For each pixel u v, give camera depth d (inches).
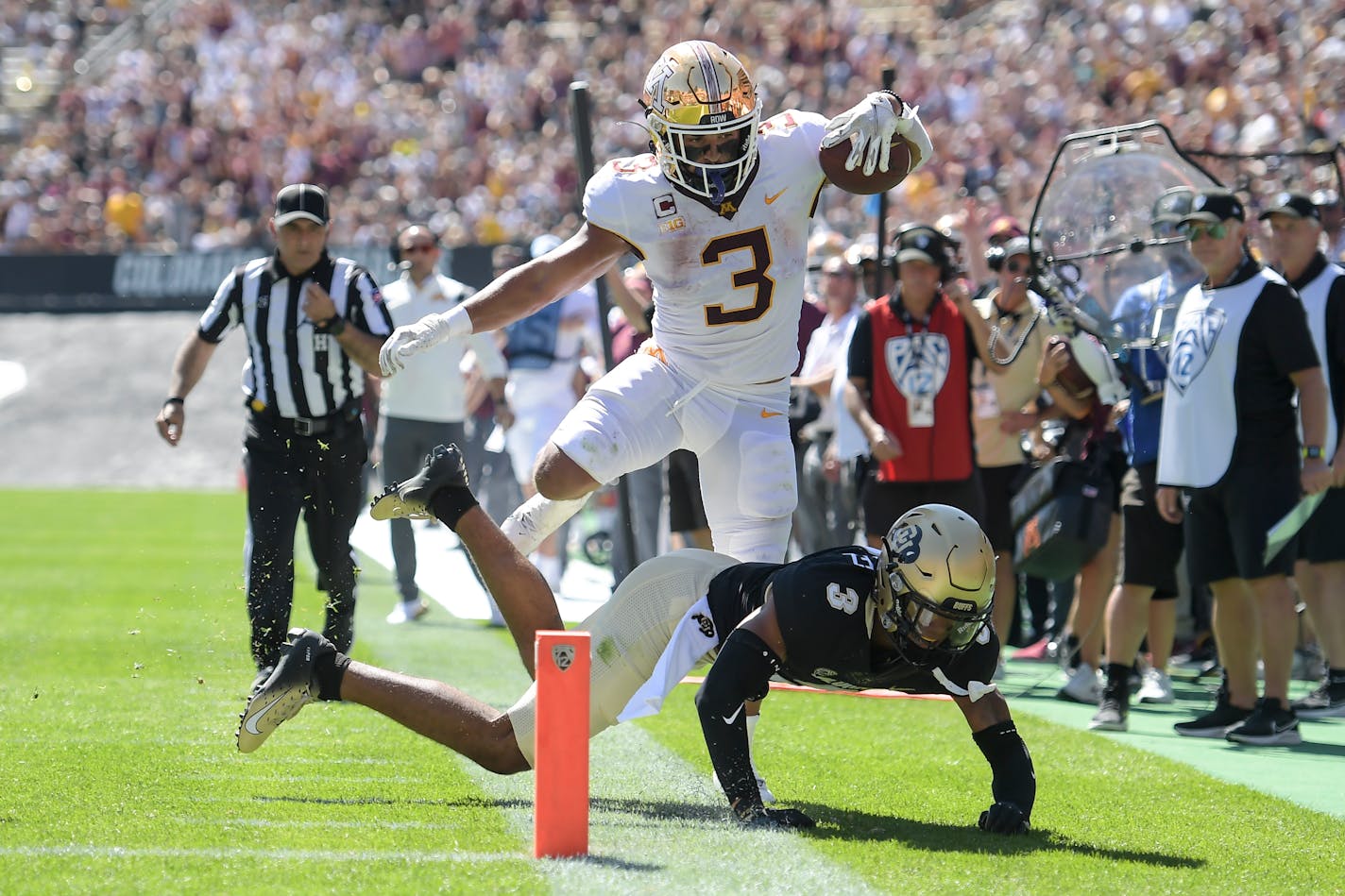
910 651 534.3
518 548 664.4
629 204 631.2
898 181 634.8
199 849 498.9
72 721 752.3
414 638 1109.7
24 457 3100.4
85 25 4252.0
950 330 954.1
